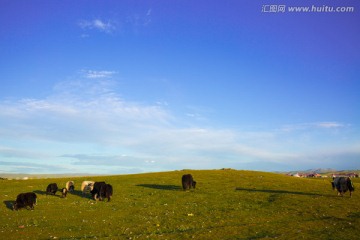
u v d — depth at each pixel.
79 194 49.50
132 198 45.59
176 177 67.69
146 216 33.91
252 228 27.31
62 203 42.34
